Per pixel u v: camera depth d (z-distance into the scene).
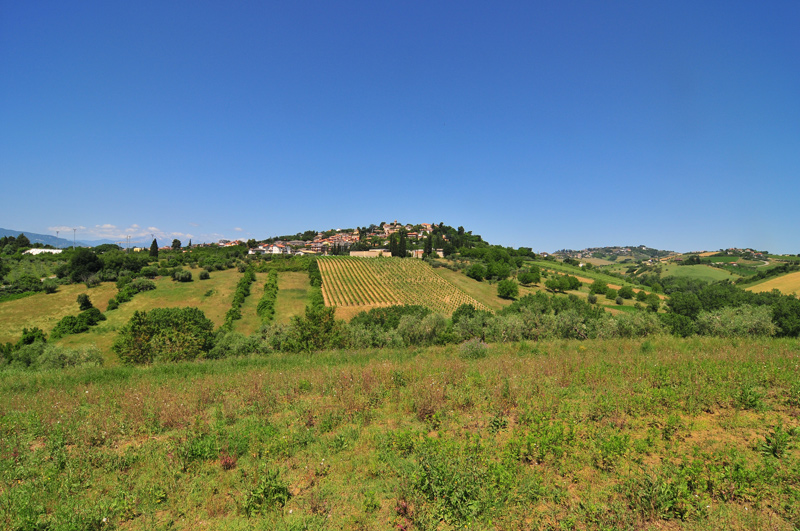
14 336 51.41
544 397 9.16
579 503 5.18
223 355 33.31
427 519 4.89
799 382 9.08
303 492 5.87
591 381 10.49
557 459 6.30
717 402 8.56
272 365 17.53
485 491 5.30
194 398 10.47
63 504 5.65
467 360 15.80
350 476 6.22
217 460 6.97
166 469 6.63
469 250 141.75
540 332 33.81
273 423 8.66
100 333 52.84
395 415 8.84
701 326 30.39
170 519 5.29
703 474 5.57
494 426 7.68
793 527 4.50
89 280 74.00
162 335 30.55
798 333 33.75
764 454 6.14
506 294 89.69
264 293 71.94
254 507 5.43
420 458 6.11
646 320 34.25
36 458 7.10
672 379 10.17
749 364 11.01
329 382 11.52
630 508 5.04
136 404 9.80
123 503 5.57
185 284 77.94
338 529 4.95
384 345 32.69
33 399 11.14
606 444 6.21
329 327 31.06
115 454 7.15
